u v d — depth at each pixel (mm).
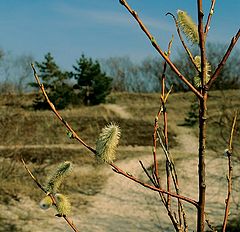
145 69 61969
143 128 31266
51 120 30578
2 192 14406
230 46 1737
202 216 1757
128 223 12883
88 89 43406
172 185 17453
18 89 33000
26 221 12305
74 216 13375
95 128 30031
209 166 19484
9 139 24172
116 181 18359
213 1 1811
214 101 37281
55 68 38812
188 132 30562
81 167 20281
